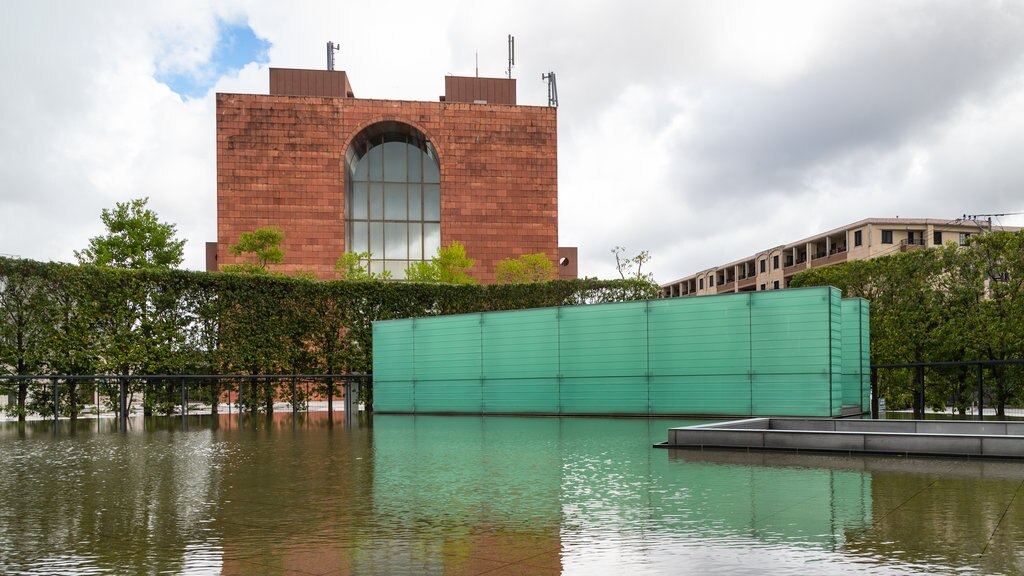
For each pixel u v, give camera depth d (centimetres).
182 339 2114
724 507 525
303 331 2316
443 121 5100
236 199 4844
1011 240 1830
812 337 1552
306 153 4922
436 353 2111
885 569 347
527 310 1956
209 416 2130
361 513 527
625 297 2658
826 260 6328
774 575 340
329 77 5191
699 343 1700
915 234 5762
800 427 1104
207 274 2164
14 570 375
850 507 514
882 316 2130
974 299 1895
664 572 350
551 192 5178
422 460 884
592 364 1848
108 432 1477
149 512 541
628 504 548
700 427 977
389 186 5231
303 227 4881
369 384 2377
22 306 1834
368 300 2408
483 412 2016
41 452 1045
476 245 5084
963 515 479
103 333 1981
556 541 425
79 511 548
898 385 2100
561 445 1070
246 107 4900
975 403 1911
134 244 3469
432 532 457
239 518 513
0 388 1808
